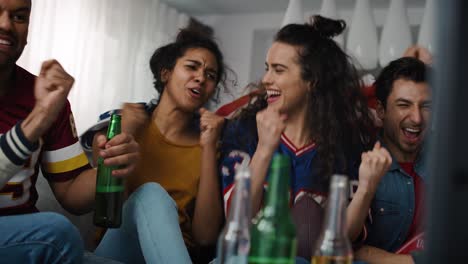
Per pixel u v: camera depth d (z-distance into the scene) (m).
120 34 2.49
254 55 2.73
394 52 2.21
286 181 0.83
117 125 1.47
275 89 2.18
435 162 0.34
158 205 1.39
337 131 2.09
